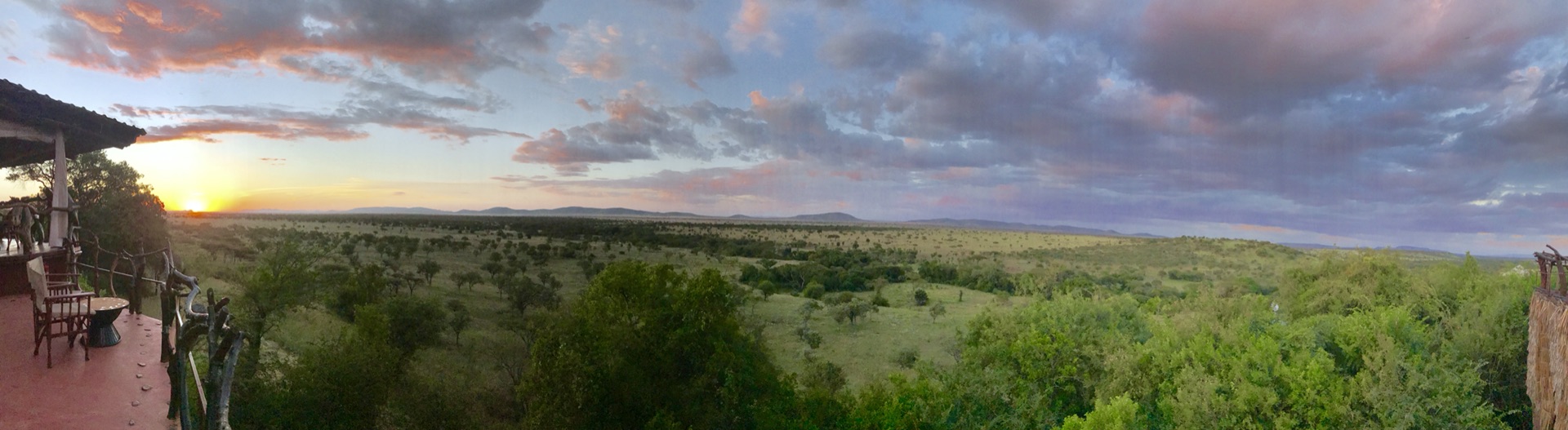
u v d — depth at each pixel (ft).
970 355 128.47
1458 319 94.12
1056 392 115.14
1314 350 97.76
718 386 108.06
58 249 43.47
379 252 387.55
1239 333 106.01
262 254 255.09
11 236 41.45
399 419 114.01
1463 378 77.51
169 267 31.14
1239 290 280.92
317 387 100.17
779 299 294.25
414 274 301.63
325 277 195.83
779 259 493.77
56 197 41.96
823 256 466.29
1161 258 522.06
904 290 337.52
